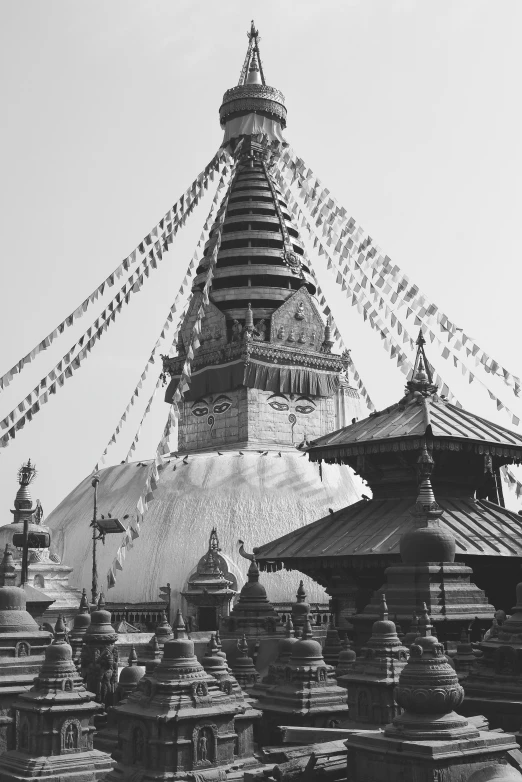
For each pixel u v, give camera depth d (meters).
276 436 62.66
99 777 17.62
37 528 48.12
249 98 69.25
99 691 26.02
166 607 50.91
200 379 64.12
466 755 13.02
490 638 19.94
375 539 31.16
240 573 50.72
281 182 69.00
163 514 55.16
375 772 13.56
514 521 33.38
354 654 23.97
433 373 40.41
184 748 17.00
